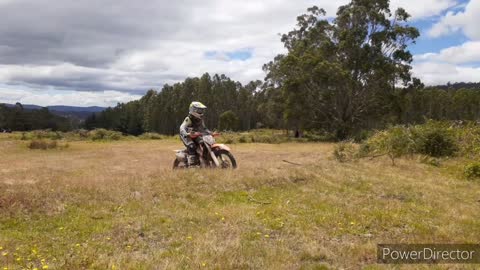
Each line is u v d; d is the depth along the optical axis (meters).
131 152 25.66
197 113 11.19
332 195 7.89
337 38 46.28
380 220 6.27
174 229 5.65
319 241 5.32
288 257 4.71
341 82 42.53
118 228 5.66
